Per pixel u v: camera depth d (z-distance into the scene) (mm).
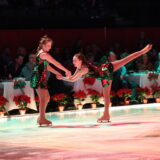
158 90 20500
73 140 11188
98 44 27312
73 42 26531
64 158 9125
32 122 15078
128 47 28266
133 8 30859
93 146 10312
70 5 28078
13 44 25047
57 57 20219
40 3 27469
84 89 18766
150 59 25078
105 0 29812
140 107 18484
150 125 13227
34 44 25562
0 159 9227
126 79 20641
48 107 18938
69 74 13898
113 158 8945
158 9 31156
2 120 15891
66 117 16078
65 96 18281
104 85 14211
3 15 25938
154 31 28859
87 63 13977
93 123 14211
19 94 17516
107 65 14117
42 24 26766
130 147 10039
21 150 10141
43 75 14000
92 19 28031
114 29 27938
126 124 13625
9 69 19500
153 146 10078
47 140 11359
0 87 17422
